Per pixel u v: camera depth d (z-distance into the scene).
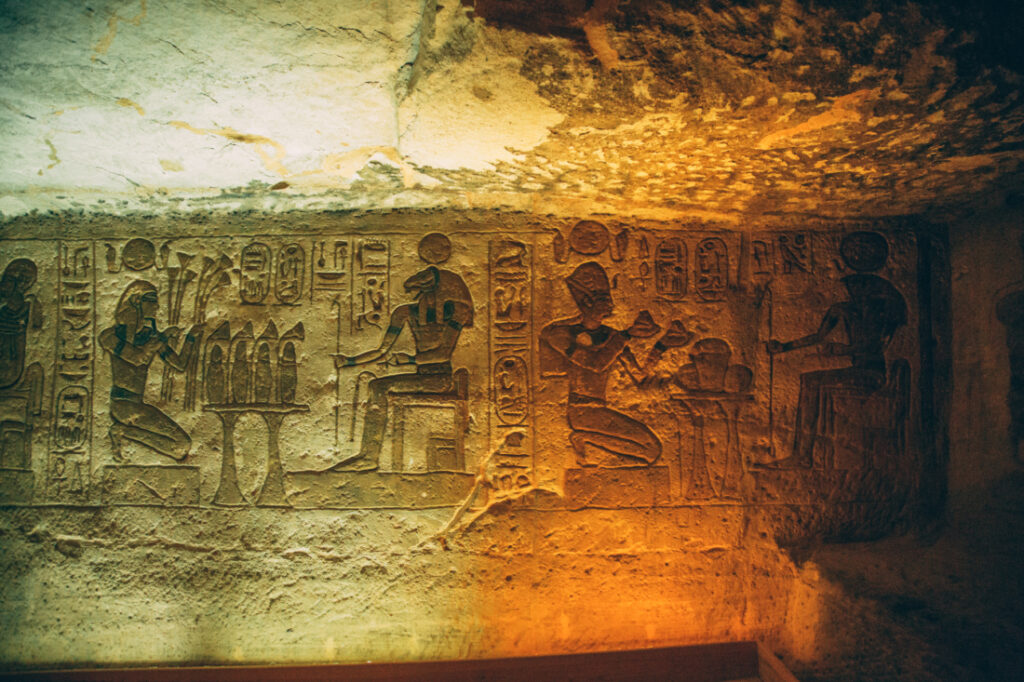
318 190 2.20
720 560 2.35
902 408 2.41
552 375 2.33
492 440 2.31
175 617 2.26
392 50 1.41
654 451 2.34
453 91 1.54
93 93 1.58
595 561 2.31
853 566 2.27
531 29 1.31
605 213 2.36
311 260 2.32
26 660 2.26
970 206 2.31
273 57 1.44
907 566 2.26
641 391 2.35
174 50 1.41
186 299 2.31
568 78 1.46
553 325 2.34
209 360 2.30
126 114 1.68
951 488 2.41
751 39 1.32
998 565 2.16
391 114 1.68
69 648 2.26
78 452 2.28
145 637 2.26
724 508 2.36
